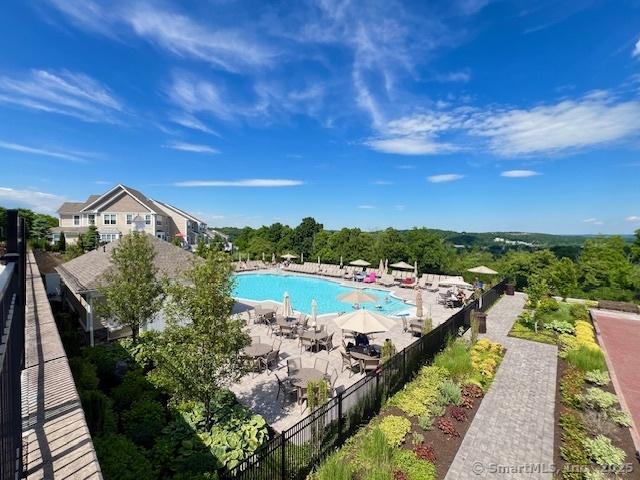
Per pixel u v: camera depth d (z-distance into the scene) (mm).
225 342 8242
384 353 12336
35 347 8500
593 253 41781
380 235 52906
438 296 28906
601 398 10531
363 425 9094
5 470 2752
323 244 62781
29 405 5957
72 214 56094
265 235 75062
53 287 25734
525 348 15633
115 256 13359
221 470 7121
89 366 10820
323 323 19688
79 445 4977
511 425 9406
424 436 8680
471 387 11188
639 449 8539
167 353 8242
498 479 7348
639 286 35625
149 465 6789
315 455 7559
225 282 8477
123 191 54594
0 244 17141
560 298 27469
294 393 10859
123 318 13250
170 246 21312
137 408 9102
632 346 17172
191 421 8703
